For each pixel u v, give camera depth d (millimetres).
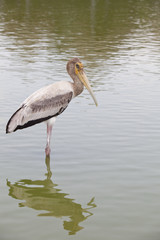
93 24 31875
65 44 23672
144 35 27344
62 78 15883
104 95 13688
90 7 43375
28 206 6754
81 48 22516
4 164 8375
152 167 8188
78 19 34344
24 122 8539
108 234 5914
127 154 8820
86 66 18188
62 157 8742
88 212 6543
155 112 11812
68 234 5914
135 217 6375
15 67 17875
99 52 21531
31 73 16750
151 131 10211
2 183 7555
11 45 23266
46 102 8656
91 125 10680
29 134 10070
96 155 8797
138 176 7820
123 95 13688
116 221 6266
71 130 10320
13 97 13281
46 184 7535
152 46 23391
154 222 6227
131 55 20797
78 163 8438
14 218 6375
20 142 9555
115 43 24250
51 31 28375
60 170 8141
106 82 15438
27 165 8367
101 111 11922
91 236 5867
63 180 7707
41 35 26766
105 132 10156
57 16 36031
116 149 9094
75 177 7820
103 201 6906
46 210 6629
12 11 39562
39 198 7020
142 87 14750
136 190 7262
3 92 13867
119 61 19344
